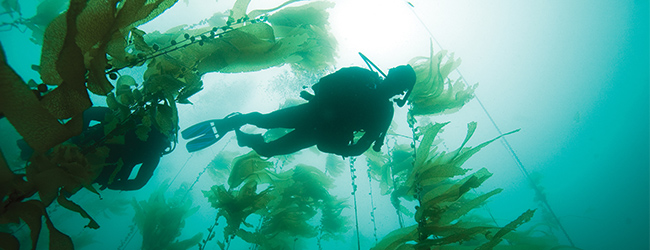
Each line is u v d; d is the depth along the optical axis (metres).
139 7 0.82
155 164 1.92
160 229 3.70
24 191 0.68
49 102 0.67
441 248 1.29
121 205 5.14
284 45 1.32
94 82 0.77
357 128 1.71
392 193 2.56
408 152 3.01
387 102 1.72
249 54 1.26
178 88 1.02
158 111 1.02
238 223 2.31
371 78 1.68
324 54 1.98
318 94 1.69
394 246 1.37
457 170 1.38
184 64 1.14
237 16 1.31
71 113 0.68
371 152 3.25
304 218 3.09
